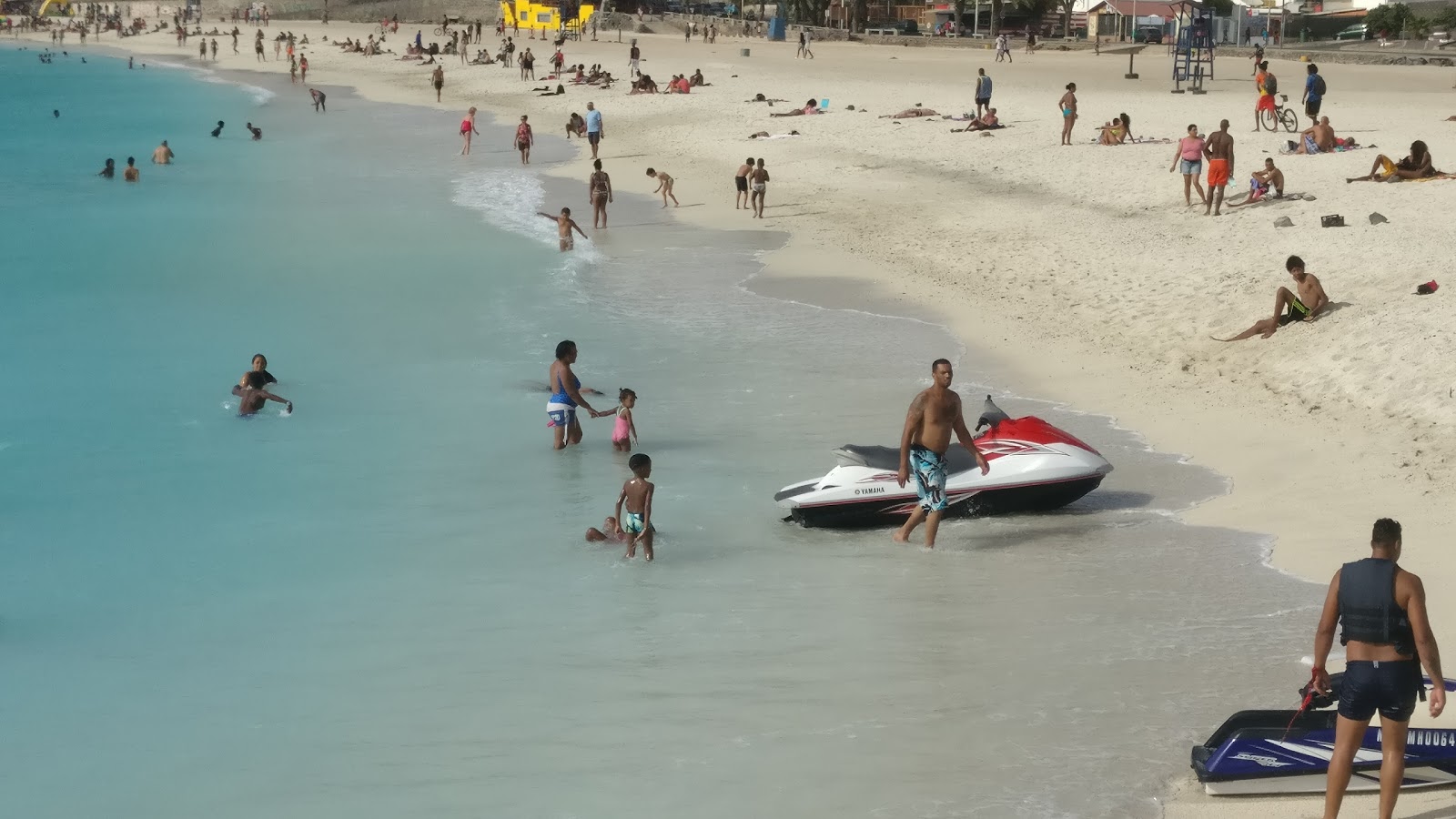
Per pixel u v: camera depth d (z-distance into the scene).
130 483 13.55
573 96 61.12
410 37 120.19
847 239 26.36
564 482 13.34
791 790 7.51
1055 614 9.87
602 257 25.50
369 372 17.75
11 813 7.51
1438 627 8.98
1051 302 20.25
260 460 14.30
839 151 37.97
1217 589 10.20
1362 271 18.70
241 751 8.20
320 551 11.66
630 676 9.05
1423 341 14.94
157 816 7.47
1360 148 30.81
